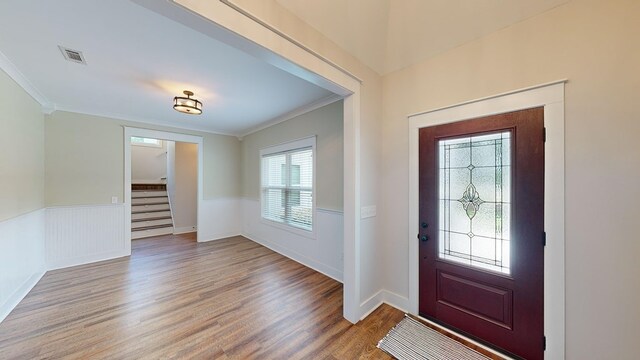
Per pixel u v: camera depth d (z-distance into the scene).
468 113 1.88
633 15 1.28
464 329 1.92
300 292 2.71
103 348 1.77
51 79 2.61
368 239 2.28
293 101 3.33
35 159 3.03
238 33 1.27
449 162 2.02
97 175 3.80
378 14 1.98
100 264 3.61
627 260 1.29
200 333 1.96
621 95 1.30
